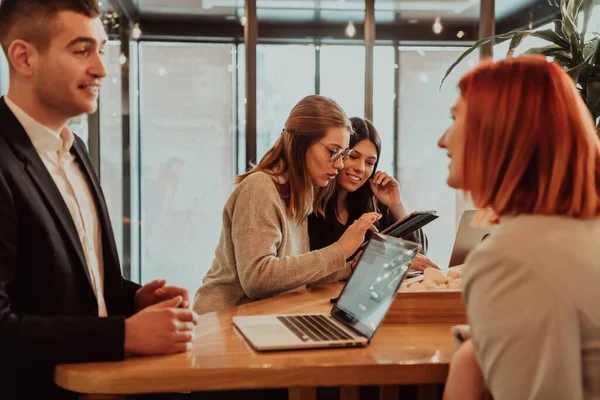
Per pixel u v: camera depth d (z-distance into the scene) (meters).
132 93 6.25
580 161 0.97
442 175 6.39
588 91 2.78
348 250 1.96
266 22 6.12
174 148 6.35
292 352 1.25
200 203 6.41
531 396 0.90
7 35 1.34
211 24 6.28
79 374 1.12
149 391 1.12
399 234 2.14
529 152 0.98
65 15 1.31
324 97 2.18
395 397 1.29
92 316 1.25
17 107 1.36
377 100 6.32
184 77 6.32
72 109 1.37
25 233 1.23
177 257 6.39
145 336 1.21
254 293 1.92
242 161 6.40
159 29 6.25
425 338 1.39
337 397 1.68
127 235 6.26
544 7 5.68
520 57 1.07
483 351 0.96
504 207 1.01
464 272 1.00
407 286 1.78
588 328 0.91
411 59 6.31
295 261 1.90
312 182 2.15
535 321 0.90
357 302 1.50
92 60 1.35
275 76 6.17
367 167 2.59
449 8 6.09
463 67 6.34
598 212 0.98
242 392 1.80
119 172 6.08
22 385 1.22
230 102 6.36
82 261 1.33
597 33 2.85
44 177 1.30
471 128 1.04
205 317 1.61
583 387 0.93
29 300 1.24
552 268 0.90
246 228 1.95
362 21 6.17
